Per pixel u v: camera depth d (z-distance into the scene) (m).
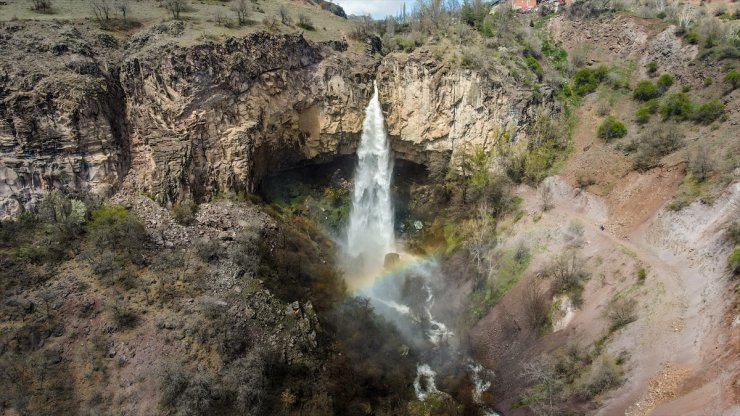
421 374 37.31
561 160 48.97
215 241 37.97
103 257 33.69
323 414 30.09
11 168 35.47
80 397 27.33
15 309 29.75
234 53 44.38
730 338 24.92
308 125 50.41
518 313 38.25
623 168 43.25
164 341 30.47
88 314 30.86
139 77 41.28
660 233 35.88
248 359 30.59
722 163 35.72
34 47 38.66
